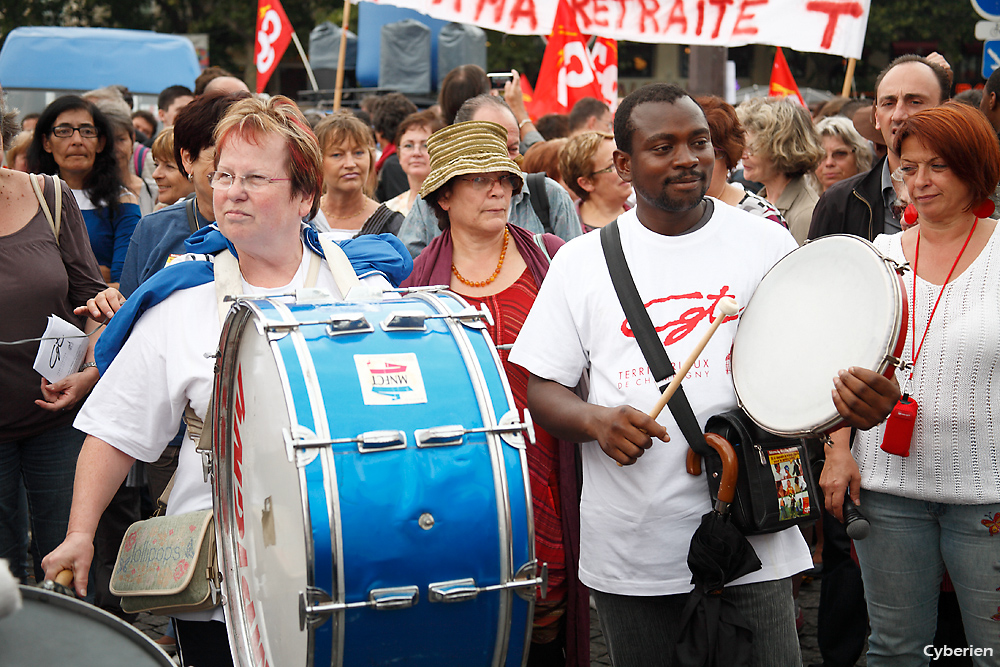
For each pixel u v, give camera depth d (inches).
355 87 544.4
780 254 88.4
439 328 76.5
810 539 135.6
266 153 85.7
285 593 70.0
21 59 438.3
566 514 104.0
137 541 89.0
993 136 96.2
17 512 124.7
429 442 68.3
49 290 119.0
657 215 87.0
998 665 98.6
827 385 73.9
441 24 529.3
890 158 140.3
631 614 88.3
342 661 66.4
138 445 88.3
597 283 88.1
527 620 70.5
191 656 89.6
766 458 81.4
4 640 55.0
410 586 66.8
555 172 196.2
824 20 227.1
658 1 241.1
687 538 84.9
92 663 53.2
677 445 84.6
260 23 319.9
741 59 1018.7
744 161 173.3
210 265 90.4
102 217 170.4
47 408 112.5
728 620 80.5
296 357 70.2
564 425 85.3
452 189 115.4
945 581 109.3
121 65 444.1
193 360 86.8
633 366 86.0
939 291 98.9
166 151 184.5
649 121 84.7
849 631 122.0
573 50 263.7
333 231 172.1
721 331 85.6
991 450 96.8
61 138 165.5
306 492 64.6
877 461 102.5
